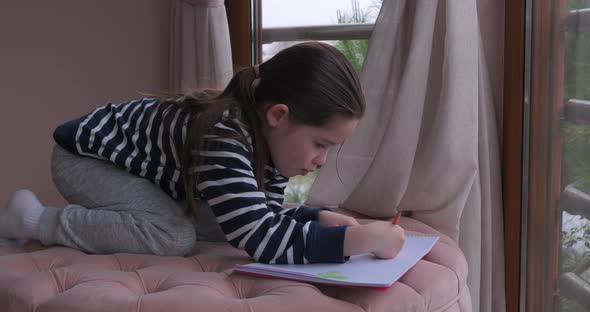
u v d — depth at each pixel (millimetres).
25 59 2475
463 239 1638
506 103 1733
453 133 1583
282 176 1350
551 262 1632
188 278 1042
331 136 1159
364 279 994
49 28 2441
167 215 1279
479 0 1752
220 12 2010
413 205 1667
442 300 1109
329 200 1782
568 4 1541
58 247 1275
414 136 1632
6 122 2516
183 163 1188
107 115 1374
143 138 1313
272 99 1173
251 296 1014
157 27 2305
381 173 1645
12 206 1299
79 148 1335
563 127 1571
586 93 1473
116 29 2367
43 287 1017
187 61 2059
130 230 1236
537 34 1655
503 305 1746
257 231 1098
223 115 1176
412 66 1630
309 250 1090
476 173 1606
